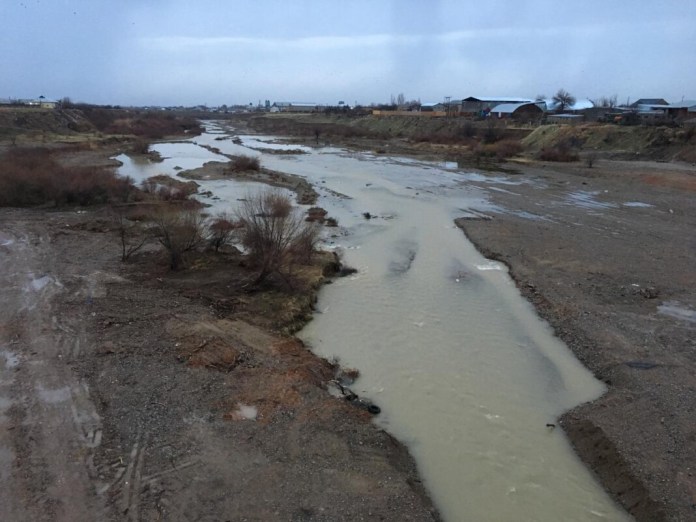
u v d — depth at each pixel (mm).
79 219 29922
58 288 18750
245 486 9664
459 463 11203
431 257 25109
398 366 15102
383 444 11273
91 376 13000
